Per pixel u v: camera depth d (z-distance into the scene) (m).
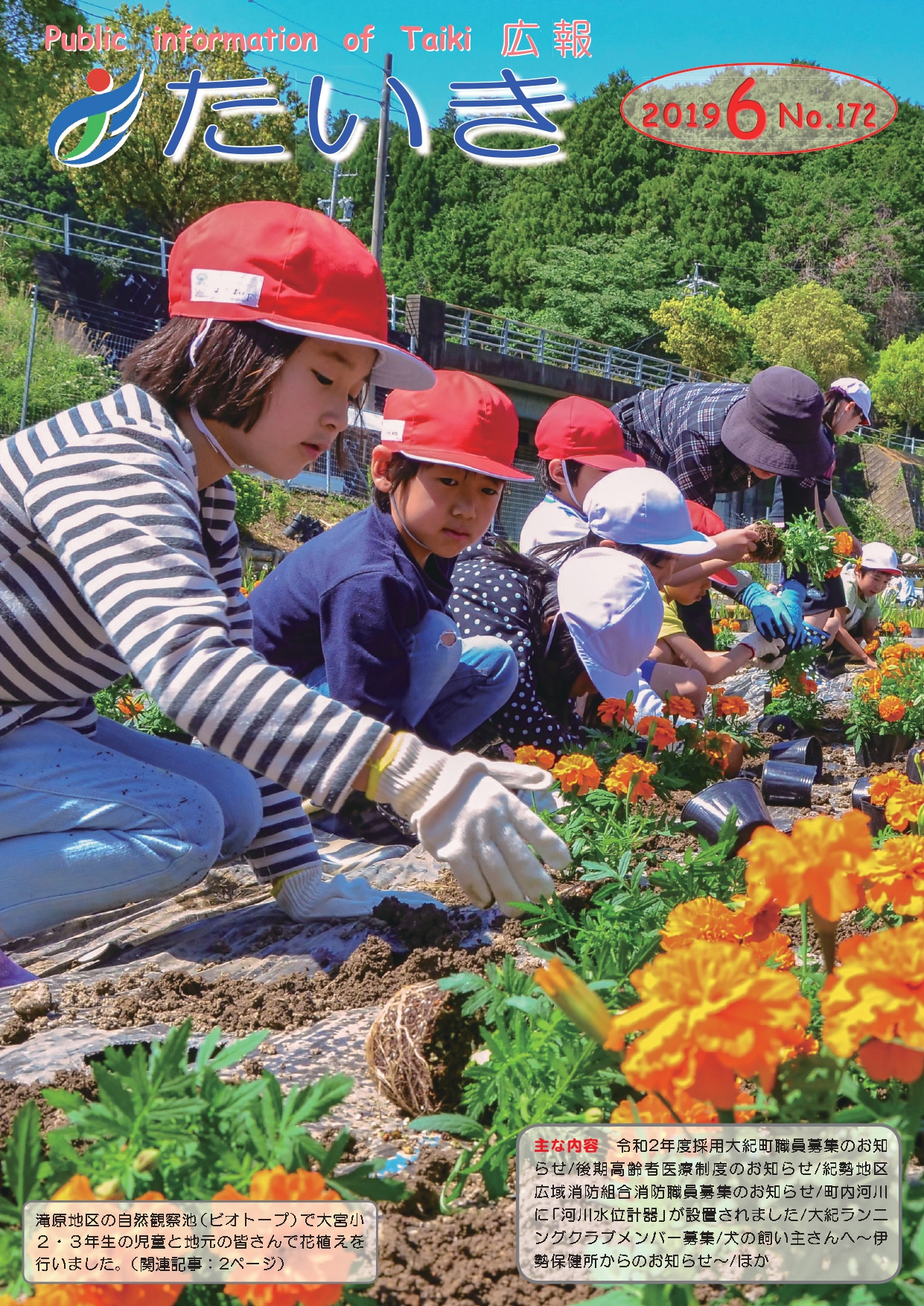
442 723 3.22
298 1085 1.46
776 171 72.44
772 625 4.70
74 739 2.25
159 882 2.20
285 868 2.28
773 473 4.73
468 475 2.82
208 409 1.99
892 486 49.69
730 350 56.56
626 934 1.53
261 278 1.93
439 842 1.61
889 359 63.97
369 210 74.19
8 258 23.42
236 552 2.49
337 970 1.93
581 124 70.00
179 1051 0.93
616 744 2.71
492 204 72.25
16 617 2.05
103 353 21.98
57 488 1.78
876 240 68.31
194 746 2.52
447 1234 1.12
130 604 1.65
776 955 1.25
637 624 3.14
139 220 45.81
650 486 3.50
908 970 0.72
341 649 2.69
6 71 19.45
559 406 4.10
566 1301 1.01
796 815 3.36
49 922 2.20
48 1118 1.32
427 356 29.61
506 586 3.38
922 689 4.58
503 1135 1.16
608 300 57.91
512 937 1.98
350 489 23.98
